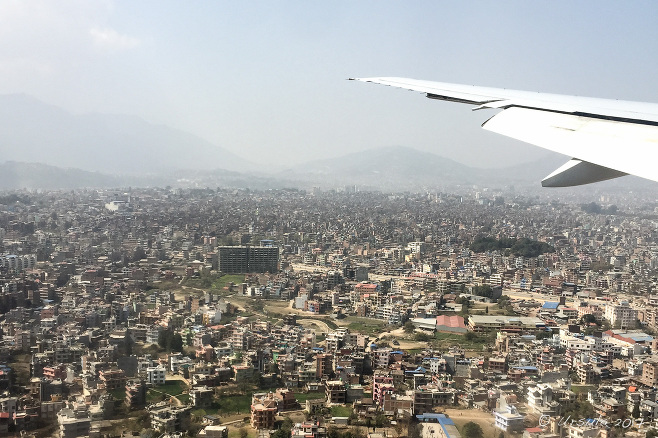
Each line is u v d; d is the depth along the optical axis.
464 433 167.00
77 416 182.12
